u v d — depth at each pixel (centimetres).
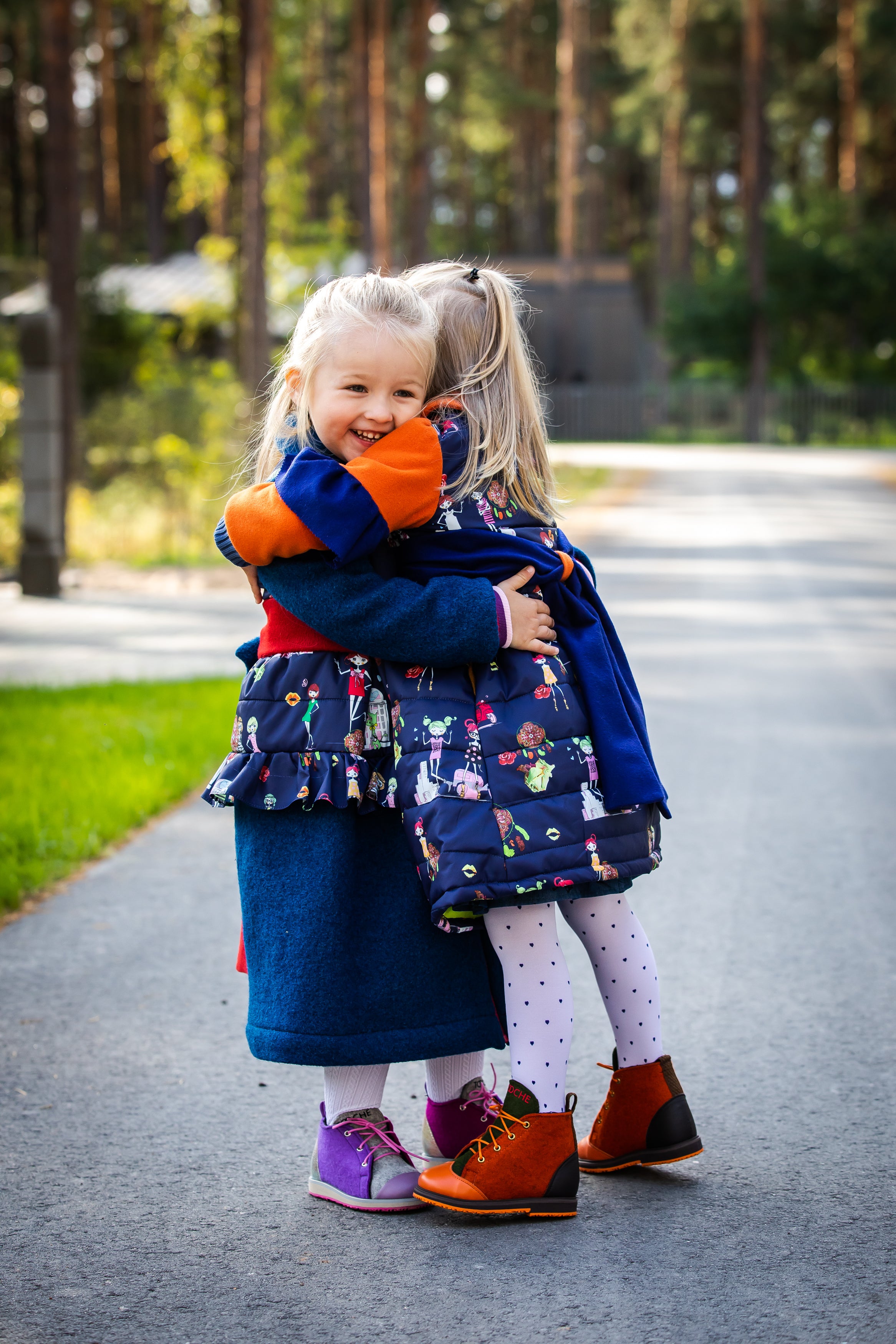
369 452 243
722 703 763
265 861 249
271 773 245
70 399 1828
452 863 232
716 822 541
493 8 5334
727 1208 256
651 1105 264
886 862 490
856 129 4775
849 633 998
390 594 238
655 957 399
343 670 245
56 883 469
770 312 4434
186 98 2103
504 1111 252
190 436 2028
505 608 240
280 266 2198
